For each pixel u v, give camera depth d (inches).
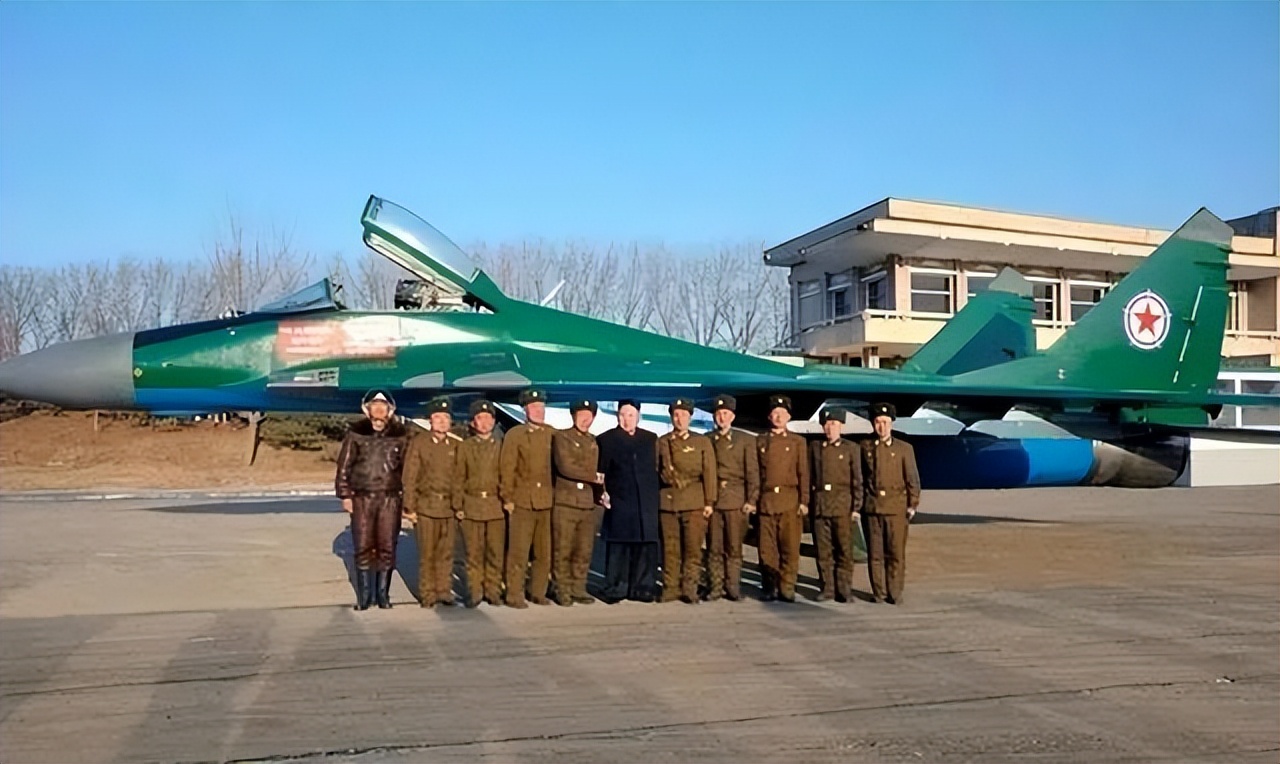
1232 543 450.0
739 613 283.0
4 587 332.8
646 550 302.8
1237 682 207.3
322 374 388.8
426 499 288.2
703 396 405.7
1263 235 1226.0
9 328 1561.3
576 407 296.2
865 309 1103.6
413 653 230.7
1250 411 900.0
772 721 179.2
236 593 320.2
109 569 374.3
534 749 163.6
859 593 318.7
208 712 183.5
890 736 171.0
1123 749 165.0
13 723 177.0
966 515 598.9
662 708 186.9
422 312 406.3
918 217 995.9
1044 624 267.4
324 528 522.6
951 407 429.4
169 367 388.2
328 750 162.9
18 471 949.2
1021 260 1097.4
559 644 240.7
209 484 882.1
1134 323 491.2
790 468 303.1
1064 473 465.4
